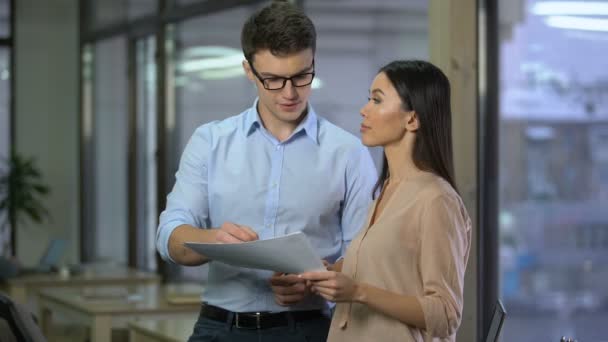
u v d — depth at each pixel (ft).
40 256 38.34
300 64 9.43
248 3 25.39
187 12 28.43
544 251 20.74
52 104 38.52
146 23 31.32
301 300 9.55
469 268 14.78
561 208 20.63
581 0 19.19
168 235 9.90
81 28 37.93
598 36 19.75
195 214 10.23
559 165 20.11
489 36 15.99
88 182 37.83
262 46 9.41
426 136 8.75
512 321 20.47
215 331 10.07
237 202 10.13
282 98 9.53
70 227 38.45
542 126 20.03
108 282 27.20
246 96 25.81
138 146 33.12
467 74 14.51
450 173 8.81
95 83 37.19
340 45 20.81
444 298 8.25
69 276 27.81
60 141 38.55
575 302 20.72
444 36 14.46
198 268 27.84
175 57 29.73
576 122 20.29
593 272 20.63
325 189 10.10
